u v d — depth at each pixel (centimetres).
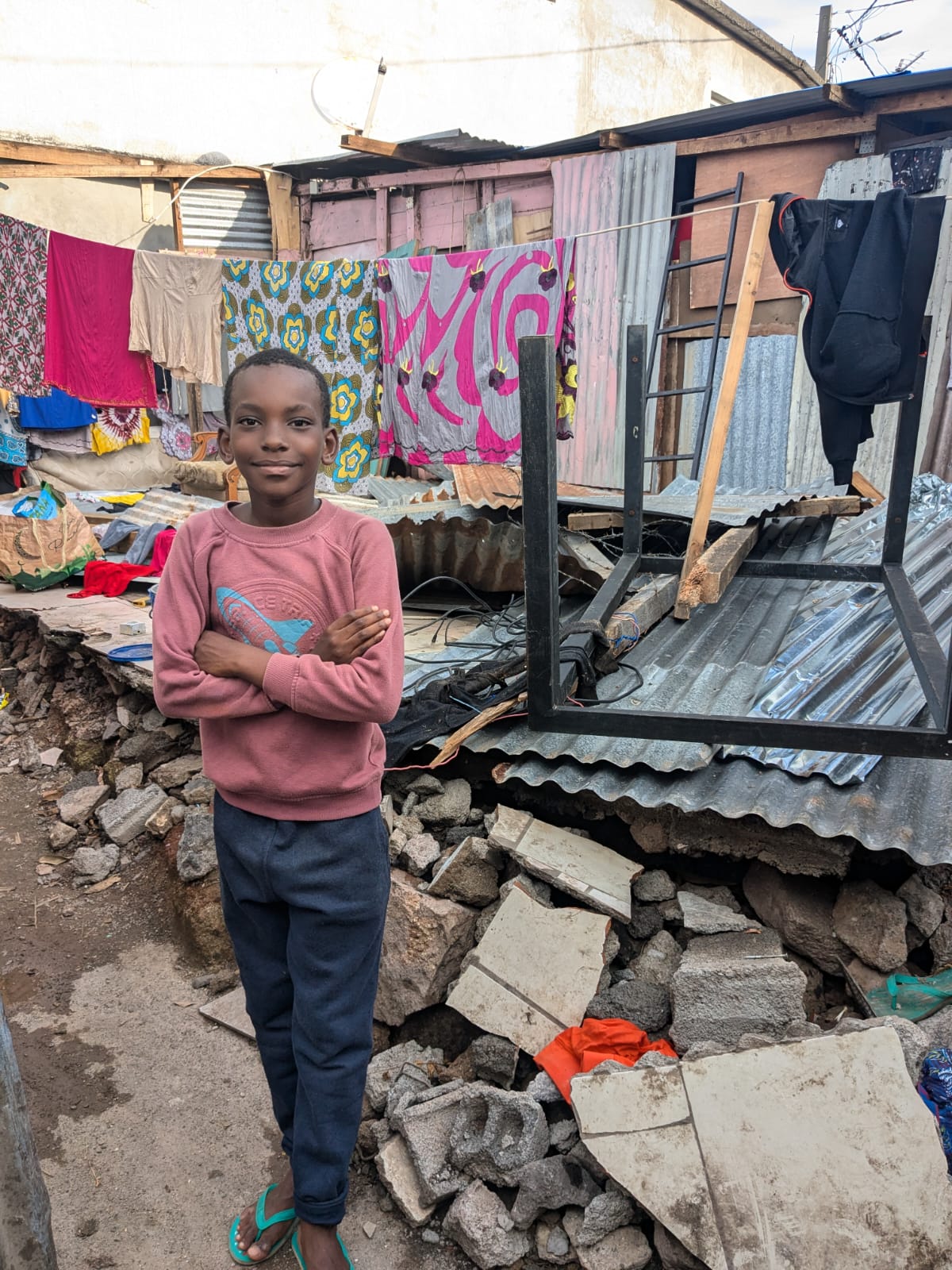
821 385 335
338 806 166
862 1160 185
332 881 165
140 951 315
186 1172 226
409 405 545
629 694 324
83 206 898
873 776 273
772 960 229
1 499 765
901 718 293
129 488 936
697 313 709
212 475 813
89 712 478
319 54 995
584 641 320
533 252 487
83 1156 230
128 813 375
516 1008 240
